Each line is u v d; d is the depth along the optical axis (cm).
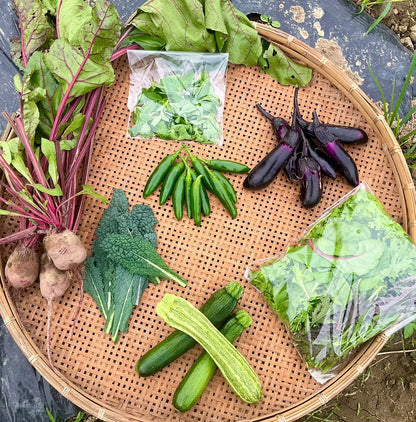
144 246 67
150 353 65
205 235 72
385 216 67
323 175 73
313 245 66
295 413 64
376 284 64
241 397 64
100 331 69
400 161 71
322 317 64
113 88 75
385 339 66
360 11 86
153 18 69
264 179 70
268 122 75
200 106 75
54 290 65
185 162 71
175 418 67
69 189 68
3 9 81
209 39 72
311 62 74
